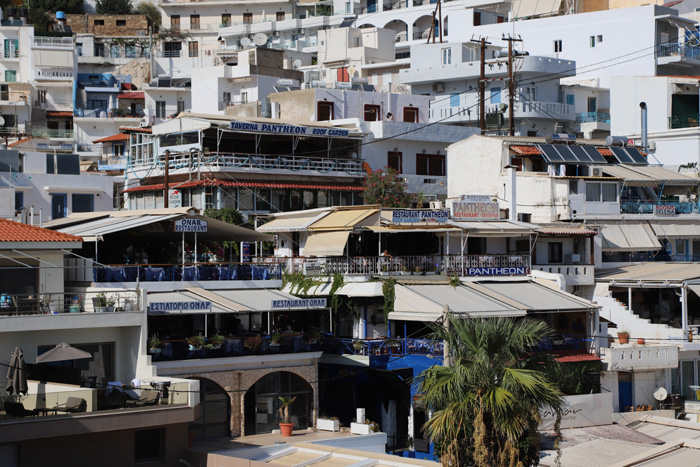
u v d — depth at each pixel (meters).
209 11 148.75
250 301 50.09
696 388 60.56
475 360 37.06
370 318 55.47
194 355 47.38
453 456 37.19
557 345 56.66
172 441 42.19
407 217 58.84
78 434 39.09
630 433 52.00
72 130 114.00
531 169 71.88
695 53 104.38
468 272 58.75
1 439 37.09
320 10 147.00
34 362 42.06
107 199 72.00
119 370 44.62
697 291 61.84
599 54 107.50
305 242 60.34
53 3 151.50
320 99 86.75
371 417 54.19
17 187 68.12
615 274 65.75
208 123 69.38
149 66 132.00
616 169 72.62
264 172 71.25
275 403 50.53
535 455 38.31
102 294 44.72
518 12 117.69
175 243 54.16
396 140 82.50
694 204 75.19
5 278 44.03
